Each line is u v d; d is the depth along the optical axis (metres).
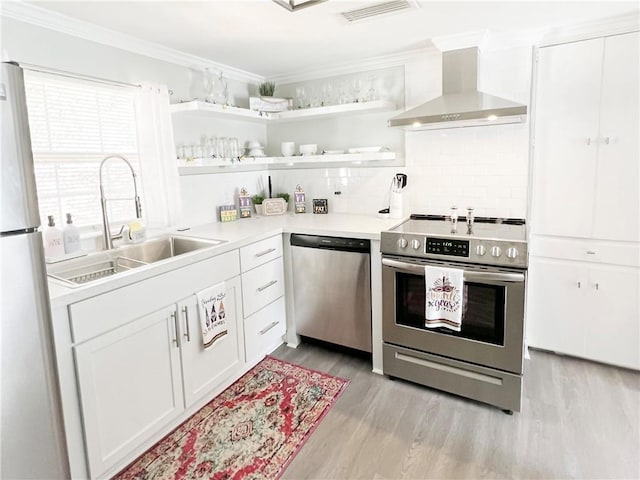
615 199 2.39
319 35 2.39
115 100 2.37
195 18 2.08
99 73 2.25
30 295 0.96
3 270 0.91
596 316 2.55
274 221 3.07
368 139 3.17
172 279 1.94
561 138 2.49
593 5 2.03
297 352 2.89
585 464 1.76
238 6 1.93
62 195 2.15
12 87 0.89
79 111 2.19
